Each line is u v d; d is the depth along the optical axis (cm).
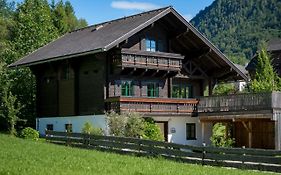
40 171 1673
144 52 3503
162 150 2527
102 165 1919
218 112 3497
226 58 3862
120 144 2734
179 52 3962
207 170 2019
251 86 4309
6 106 3978
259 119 3288
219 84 4759
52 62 3891
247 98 3303
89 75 3628
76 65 3725
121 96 3291
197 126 3828
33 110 4559
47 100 4075
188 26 3666
